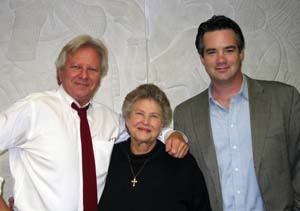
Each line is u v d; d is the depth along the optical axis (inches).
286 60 81.4
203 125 62.3
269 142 57.4
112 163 60.0
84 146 57.2
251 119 59.1
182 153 56.7
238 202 59.3
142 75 79.0
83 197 55.2
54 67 77.9
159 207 53.9
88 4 78.2
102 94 78.7
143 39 79.0
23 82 77.7
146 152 58.8
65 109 58.3
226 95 62.2
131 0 78.9
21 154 56.5
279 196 57.6
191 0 79.8
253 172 58.7
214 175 59.7
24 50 77.7
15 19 77.6
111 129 63.2
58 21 78.0
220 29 57.6
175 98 79.5
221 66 57.7
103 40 78.4
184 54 79.6
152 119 56.7
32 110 54.8
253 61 80.9
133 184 55.9
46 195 53.2
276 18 81.2
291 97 59.6
